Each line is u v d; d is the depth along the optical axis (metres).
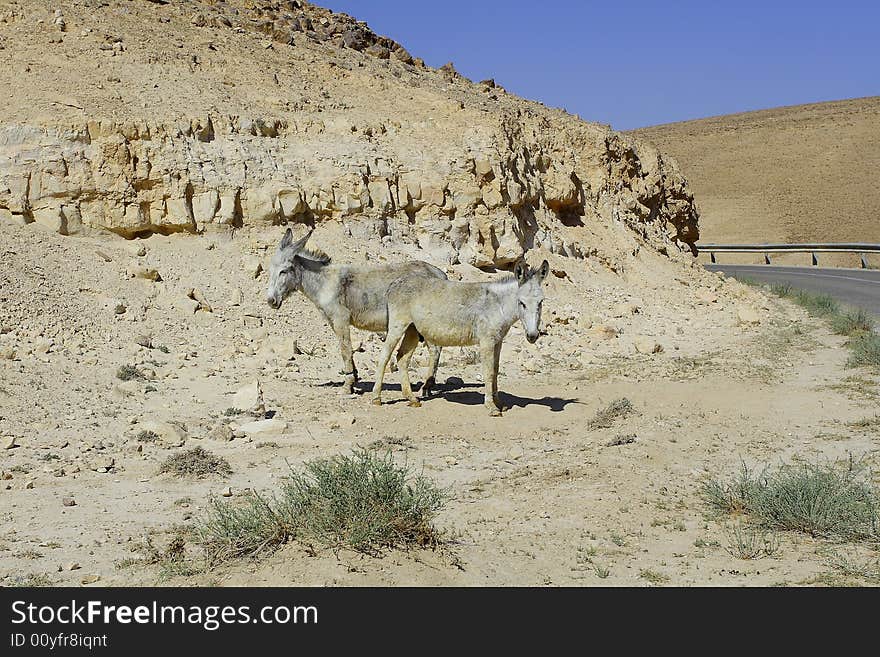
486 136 24.34
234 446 10.83
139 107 20.42
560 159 29.06
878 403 13.19
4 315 15.15
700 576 6.76
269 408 12.86
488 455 10.70
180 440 10.90
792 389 14.59
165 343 16.19
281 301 13.90
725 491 8.77
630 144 33.66
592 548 7.34
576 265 26.08
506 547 7.30
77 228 18.59
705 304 26.39
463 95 29.50
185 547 7.12
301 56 27.36
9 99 19.38
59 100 19.55
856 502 8.11
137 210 19.19
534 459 10.41
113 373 14.12
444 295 12.69
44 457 9.97
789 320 24.47
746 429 11.87
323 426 11.81
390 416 12.41
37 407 11.96
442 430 11.86
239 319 17.94
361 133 23.11
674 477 9.51
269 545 6.72
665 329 22.08
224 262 19.61
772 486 8.48
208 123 20.91
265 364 15.77
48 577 6.48
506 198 24.28
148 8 27.08
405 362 13.27
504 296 12.46
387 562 6.52
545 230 25.83
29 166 18.38
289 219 21.02
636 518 8.09
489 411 12.62
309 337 18.02
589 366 17.28
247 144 21.25
